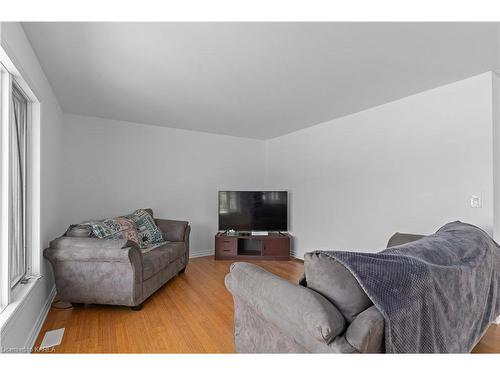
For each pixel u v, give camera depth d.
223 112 3.66
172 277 3.46
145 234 3.58
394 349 1.04
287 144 4.96
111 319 2.41
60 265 2.53
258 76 2.51
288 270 4.00
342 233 3.84
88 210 3.86
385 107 3.28
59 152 3.36
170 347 1.97
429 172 2.85
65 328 2.24
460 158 2.62
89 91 2.91
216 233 5.02
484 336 2.14
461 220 2.61
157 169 4.45
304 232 4.53
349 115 3.74
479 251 1.76
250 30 1.79
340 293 1.12
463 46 1.98
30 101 2.25
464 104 2.59
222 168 5.09
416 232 2.96
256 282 1.41
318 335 1.00
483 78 2.46
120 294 2.54
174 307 2.68
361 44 1.95
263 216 4.69
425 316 1.19
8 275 1.70
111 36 1.86
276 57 2.15
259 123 4.23
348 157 3.75
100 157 3.96
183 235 3.88
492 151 2.42
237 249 4.58
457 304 1.43
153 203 4.41
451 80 2.61
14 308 1.66
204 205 4.91
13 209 2.02
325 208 4.12
